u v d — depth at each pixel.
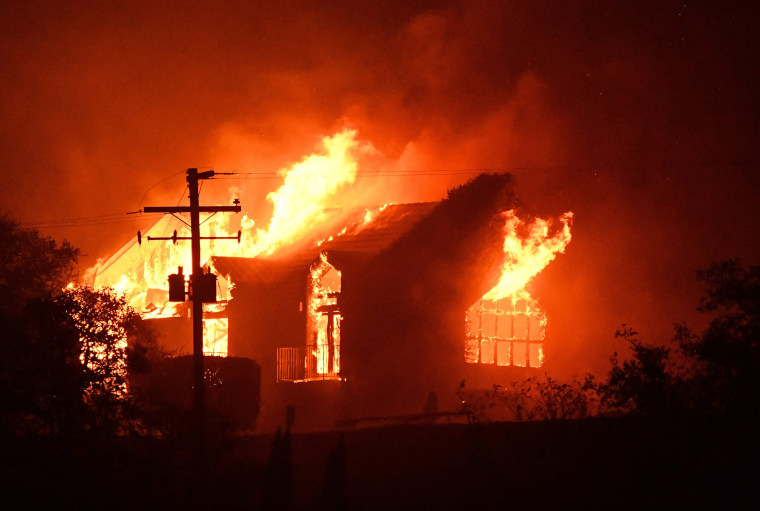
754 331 12.76
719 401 12.61
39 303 15.98
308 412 28.00
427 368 27.91
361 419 21.94
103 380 15.36
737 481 11.81
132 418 14.31
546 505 12.23
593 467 12.73
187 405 23.00
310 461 16.19
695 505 11.57
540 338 27.62
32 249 28.22
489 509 12.54
